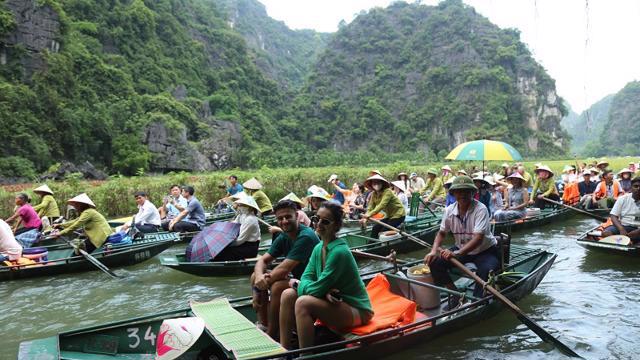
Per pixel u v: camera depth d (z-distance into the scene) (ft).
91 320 20.26
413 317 15.93
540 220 38.34
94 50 190.90
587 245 26.48
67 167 134.10
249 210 25.95
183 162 171.12
